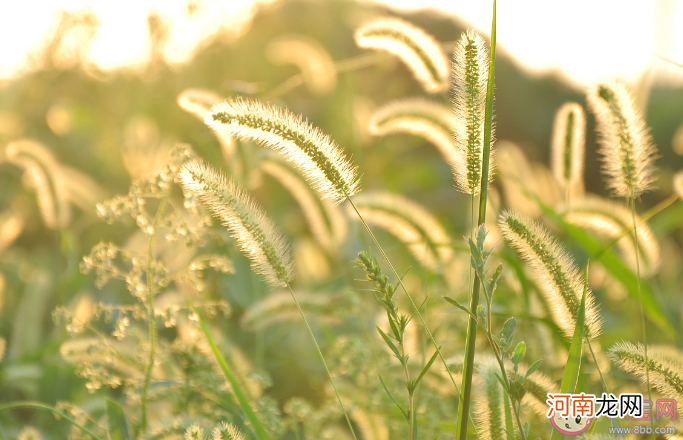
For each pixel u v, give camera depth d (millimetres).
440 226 3922
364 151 8672
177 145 3109
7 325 5652
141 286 3199
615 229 3889
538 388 2398
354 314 4043
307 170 2297
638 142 2832
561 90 16297
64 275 5672
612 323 5523
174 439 2912
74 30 8547
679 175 3551
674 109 11625
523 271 3465
